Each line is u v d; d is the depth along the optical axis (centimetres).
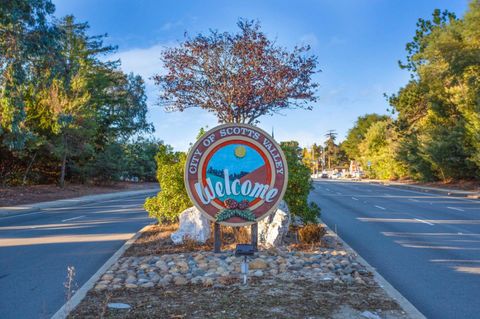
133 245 1045
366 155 7700
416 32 4562
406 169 5588
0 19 1820
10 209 2241
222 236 1093
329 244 1015
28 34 1917
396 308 545
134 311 536
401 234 1268
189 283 670
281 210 998
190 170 898
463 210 1977
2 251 1058
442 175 4334
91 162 4472
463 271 816
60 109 3167
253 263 769
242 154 905
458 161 3791
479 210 1975
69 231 1423
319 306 548
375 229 1369
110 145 4728
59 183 3950
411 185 4472
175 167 1223
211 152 903
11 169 3653
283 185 905
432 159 4056
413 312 530
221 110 1867
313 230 993
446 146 3800
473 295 663
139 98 5266
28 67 2145
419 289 697
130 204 2659
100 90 4391
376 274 731
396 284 727
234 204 888
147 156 6334
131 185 5231
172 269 757
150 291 632
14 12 1742
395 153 5397
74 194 3438
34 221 1767
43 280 760
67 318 515
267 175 905
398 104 4819
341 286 647
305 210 1170
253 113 1881
